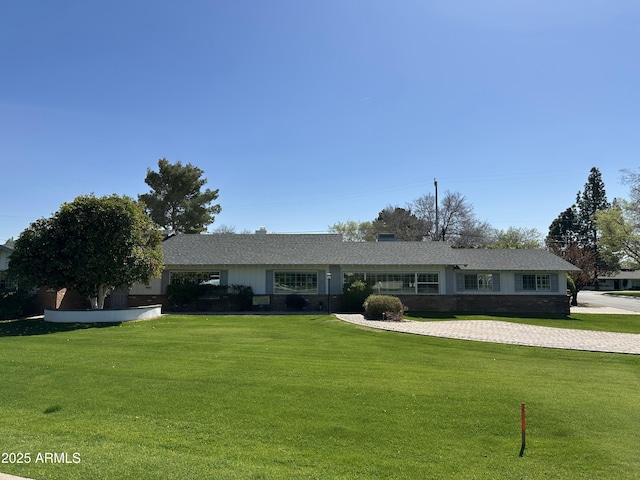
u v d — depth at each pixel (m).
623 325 25.14
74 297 28.97
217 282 29.19
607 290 85.81
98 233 21.05
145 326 19.73
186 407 7.76
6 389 8.77
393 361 12.56
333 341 15.98
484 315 27.34
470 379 10.38
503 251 33.72
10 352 12.77
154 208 45.34
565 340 17.05
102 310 21.09
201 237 32.91
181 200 46.03
